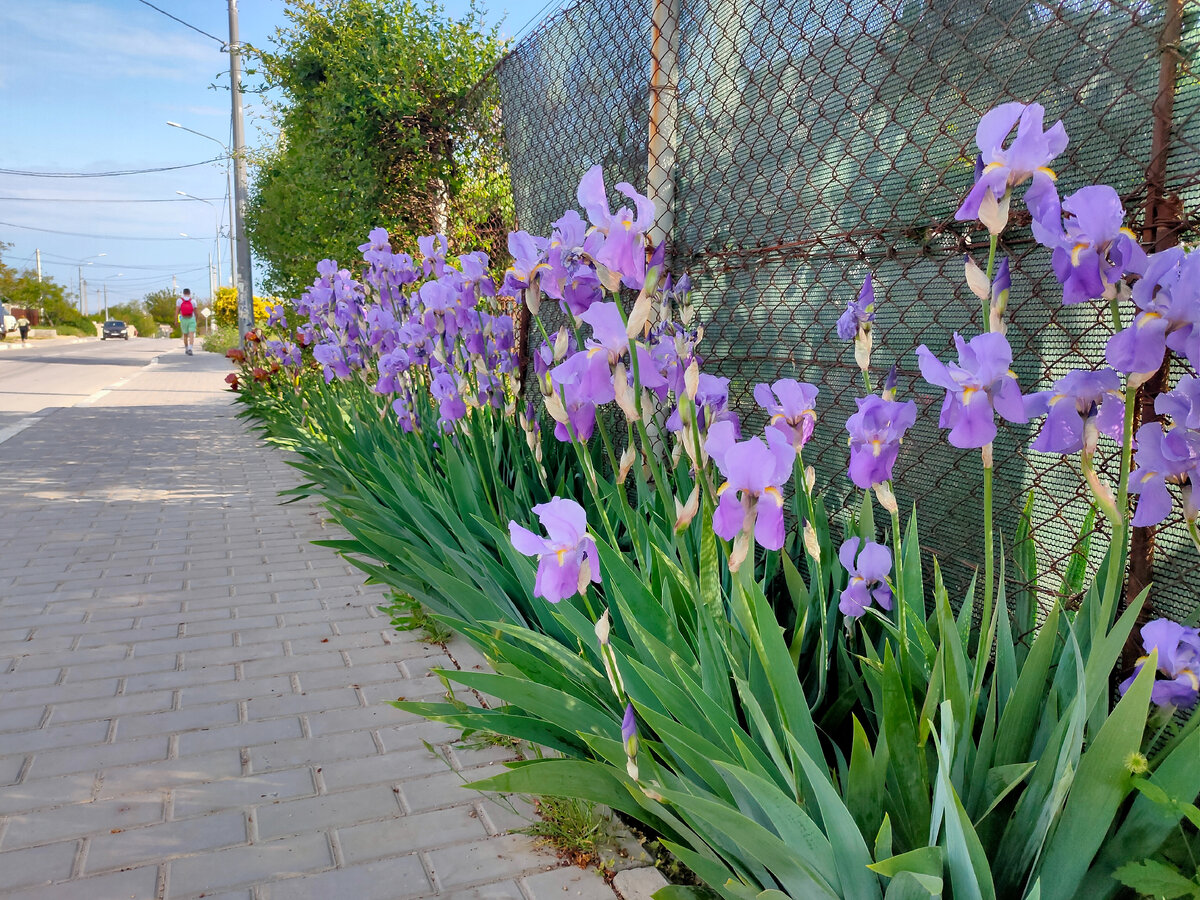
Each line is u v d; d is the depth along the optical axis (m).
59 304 73.44
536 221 4.99
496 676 1.98
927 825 1.58
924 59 2.36
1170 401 1.31
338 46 7.44
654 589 2.30
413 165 7.07
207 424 10.73
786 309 3.01
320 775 2.50
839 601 2.21
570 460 3.84
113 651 3.42
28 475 7.20
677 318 3.04
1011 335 2.21
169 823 2.25
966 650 1.92
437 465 4.24
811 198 2.83
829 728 2.08
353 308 4.97
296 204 9.64
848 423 1.66
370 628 3.70
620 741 2.02
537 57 4.67
